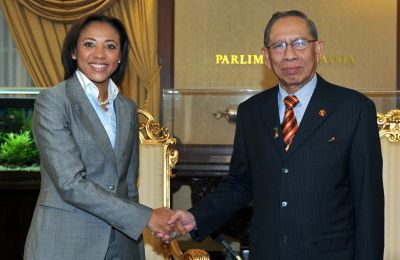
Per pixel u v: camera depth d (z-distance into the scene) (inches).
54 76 270.4
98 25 105.7
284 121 105.4
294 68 103.3
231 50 271.9
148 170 136.5
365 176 101.0
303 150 102.3
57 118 101.4
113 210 100.1
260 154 106.2
